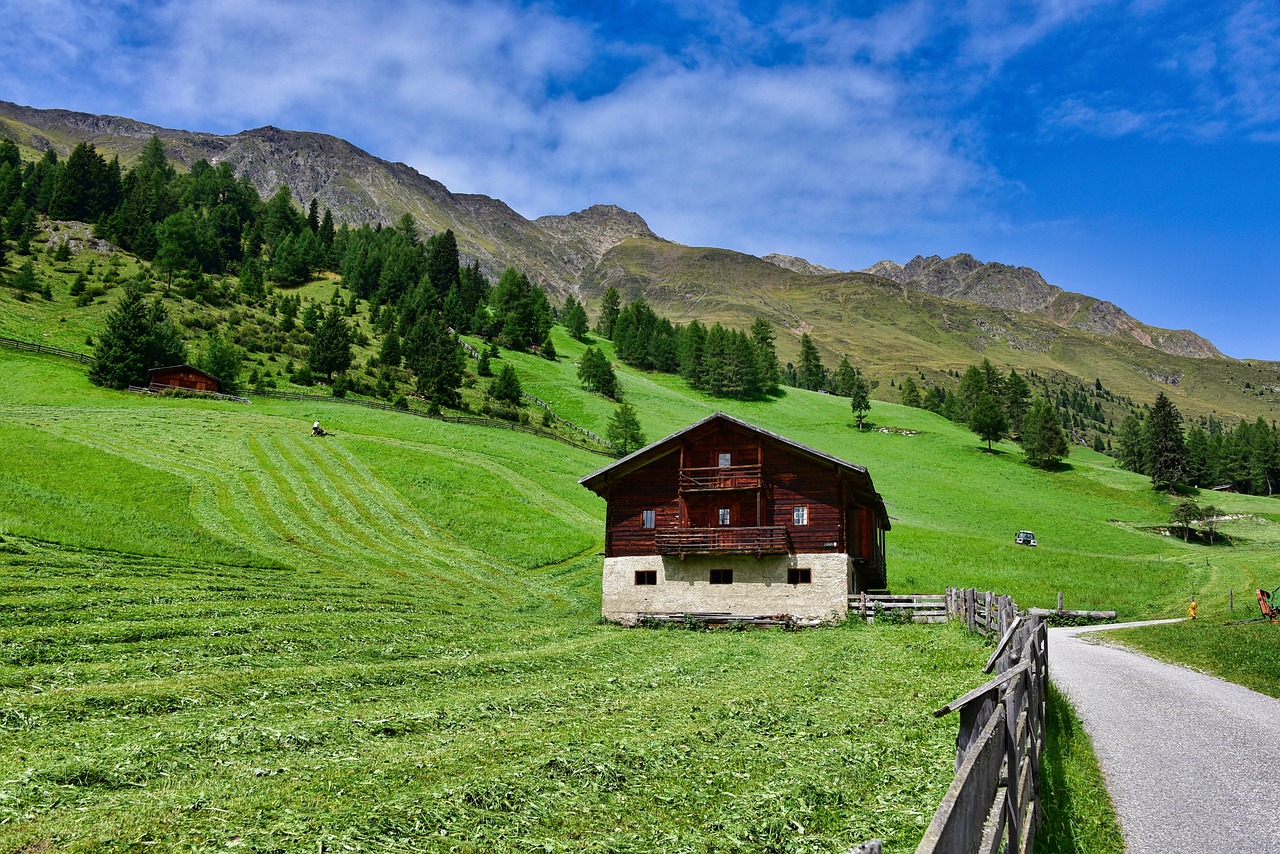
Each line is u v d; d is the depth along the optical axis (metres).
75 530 38.59
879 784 11.44
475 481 72.12
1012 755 8.31
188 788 10.73
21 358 104.56
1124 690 19.95
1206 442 162.25
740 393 180.25
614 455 112.31
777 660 25.09
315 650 22.56
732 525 42.94
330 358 132.12
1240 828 10.16
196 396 101.69
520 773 11.61
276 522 54.06
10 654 18.19
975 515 101.12
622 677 21.25
